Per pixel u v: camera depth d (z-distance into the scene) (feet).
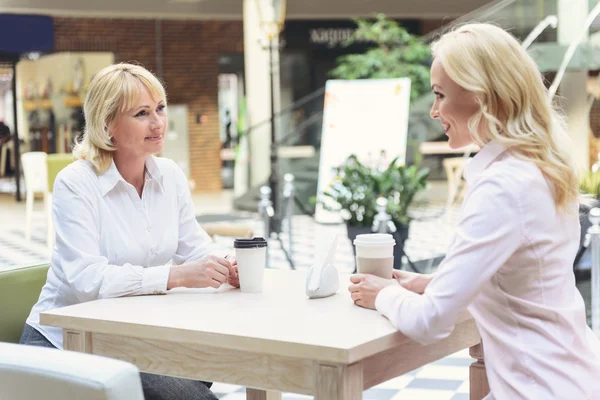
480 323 7.29
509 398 6.99
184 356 7.48
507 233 6.88
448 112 7.39
